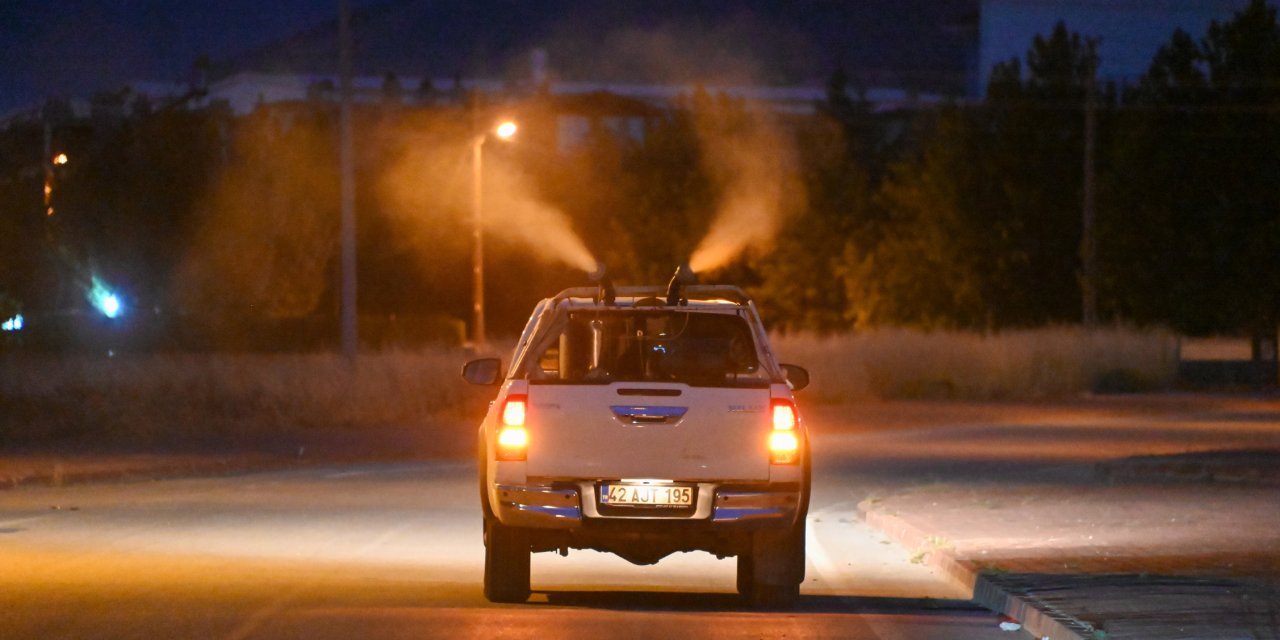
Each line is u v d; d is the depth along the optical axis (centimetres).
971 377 15612
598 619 3788
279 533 5734
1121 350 16688
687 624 3734
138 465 8488
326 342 17512
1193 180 17900
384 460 9244
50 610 3856
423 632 3556
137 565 4803
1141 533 5406
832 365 14812
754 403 3769
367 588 4338
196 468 8550
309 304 18550
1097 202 18712
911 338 16138
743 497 3734
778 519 3769
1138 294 18288
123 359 12588
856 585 4662
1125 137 18912
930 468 8731
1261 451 8612
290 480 7994
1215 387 16912
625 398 3747
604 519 3734
